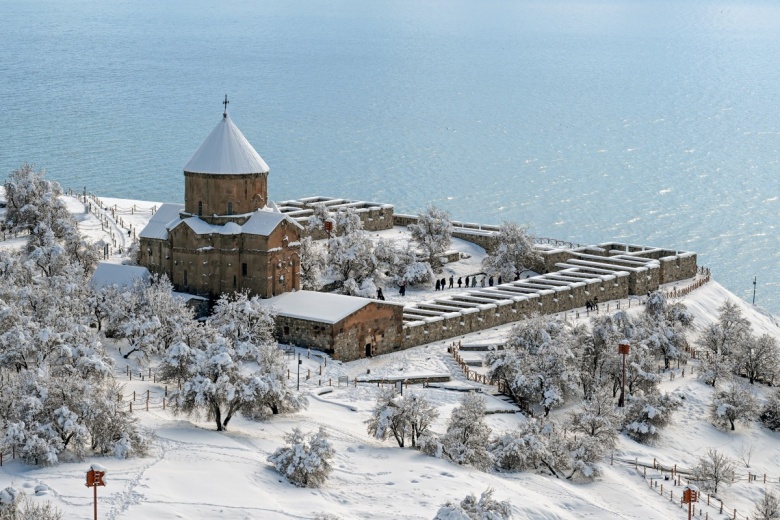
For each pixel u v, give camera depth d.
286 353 126.06
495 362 122.56
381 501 92.44
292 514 86.94
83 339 112.31
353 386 120.69
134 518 82.56
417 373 126.12
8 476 89.50
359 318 129.00
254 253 133.50
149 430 100.56
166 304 123.69
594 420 113.50
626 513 101.06
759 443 125.25
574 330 131.00
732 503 110.44
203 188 134.75
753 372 141.12
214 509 86.00
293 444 95.75
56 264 141.88
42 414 95.56
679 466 116.75
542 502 97.19
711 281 172.50
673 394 127.75
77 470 91.06
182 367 110.25
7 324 114.06
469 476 99.69
